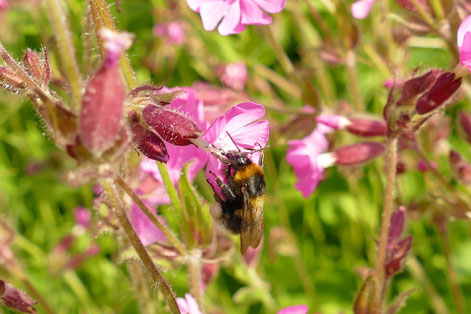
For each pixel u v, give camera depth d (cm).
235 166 34
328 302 45
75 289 45
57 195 47
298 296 46
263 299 43
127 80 34
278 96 52
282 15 51
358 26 42
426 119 34
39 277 46
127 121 32
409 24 38
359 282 45
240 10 35
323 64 46
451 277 41
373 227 45
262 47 51
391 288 45
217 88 40
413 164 39
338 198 47
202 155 34
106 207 35
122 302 43
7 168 49
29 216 48
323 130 42
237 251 42
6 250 39
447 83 33
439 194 39
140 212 35
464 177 40
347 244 47
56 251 44
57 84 34
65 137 31
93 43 35
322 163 39
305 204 47
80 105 31
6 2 45
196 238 35
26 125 49
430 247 46
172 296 32
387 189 35
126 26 50
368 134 38
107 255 46
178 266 35
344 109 43
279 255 46
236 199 35
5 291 35
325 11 51
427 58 50
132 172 36
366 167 47
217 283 45
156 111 32
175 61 51
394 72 35
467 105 46
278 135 43
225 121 33
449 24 37
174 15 49
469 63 33
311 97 40
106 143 30
